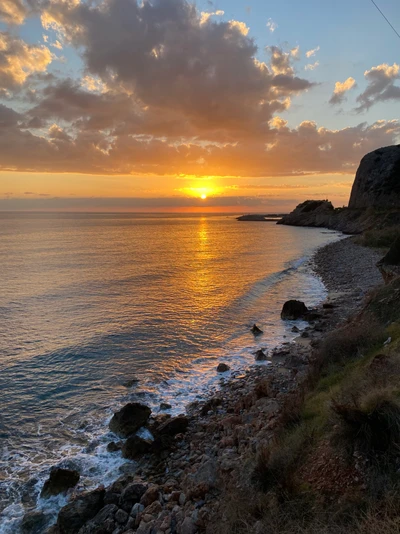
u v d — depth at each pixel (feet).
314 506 15.71
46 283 109.19
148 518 20.95
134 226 528.22
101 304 84.23
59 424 35.96
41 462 30.25
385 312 40.78
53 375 47.03
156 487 24.00
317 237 295.48
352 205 389.60
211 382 44.83
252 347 56.49
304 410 25.27
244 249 213.46
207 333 63.57
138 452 30.14
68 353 54.29
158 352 54.90
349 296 82.07
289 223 519.19
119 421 34.22
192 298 90.22
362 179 365.20
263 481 19.06
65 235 325.62
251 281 112.27
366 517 13.89
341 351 35.22
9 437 33.78
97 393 42.39
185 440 31.73
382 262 68.03
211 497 21.06
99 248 216.13
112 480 27.66
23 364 50.34
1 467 29.63
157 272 130.31
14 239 274.98
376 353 30.63
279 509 16.26
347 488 15.88
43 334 62.95
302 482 17.57
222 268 140.26
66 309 79.87
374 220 297.74
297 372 41.60
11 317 73.61
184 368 49.19
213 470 23.34
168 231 413.80
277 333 62.80
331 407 20.11
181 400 40.52
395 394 19.53
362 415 17.92
